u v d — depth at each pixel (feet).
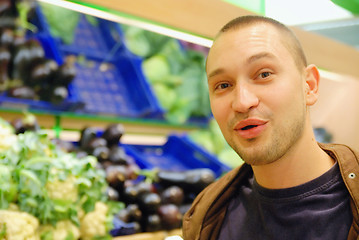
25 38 7.22
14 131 5.76
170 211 5.88
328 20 4.41
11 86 6.60
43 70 6.71
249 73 2.61
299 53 2.77
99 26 9.43
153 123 8.89
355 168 2.71
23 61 6.61
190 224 3.38
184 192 6.75
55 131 7.31
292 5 3.80
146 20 3.26
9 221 3.76
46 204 4.23
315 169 2.78
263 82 2.59
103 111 7.84
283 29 2.77
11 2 7.24
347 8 4.11
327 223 2.67
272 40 2.64
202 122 10.05
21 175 4.18
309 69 2.88
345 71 4.77
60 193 4.37
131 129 8.65
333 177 2.78
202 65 10.47
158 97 9.39
